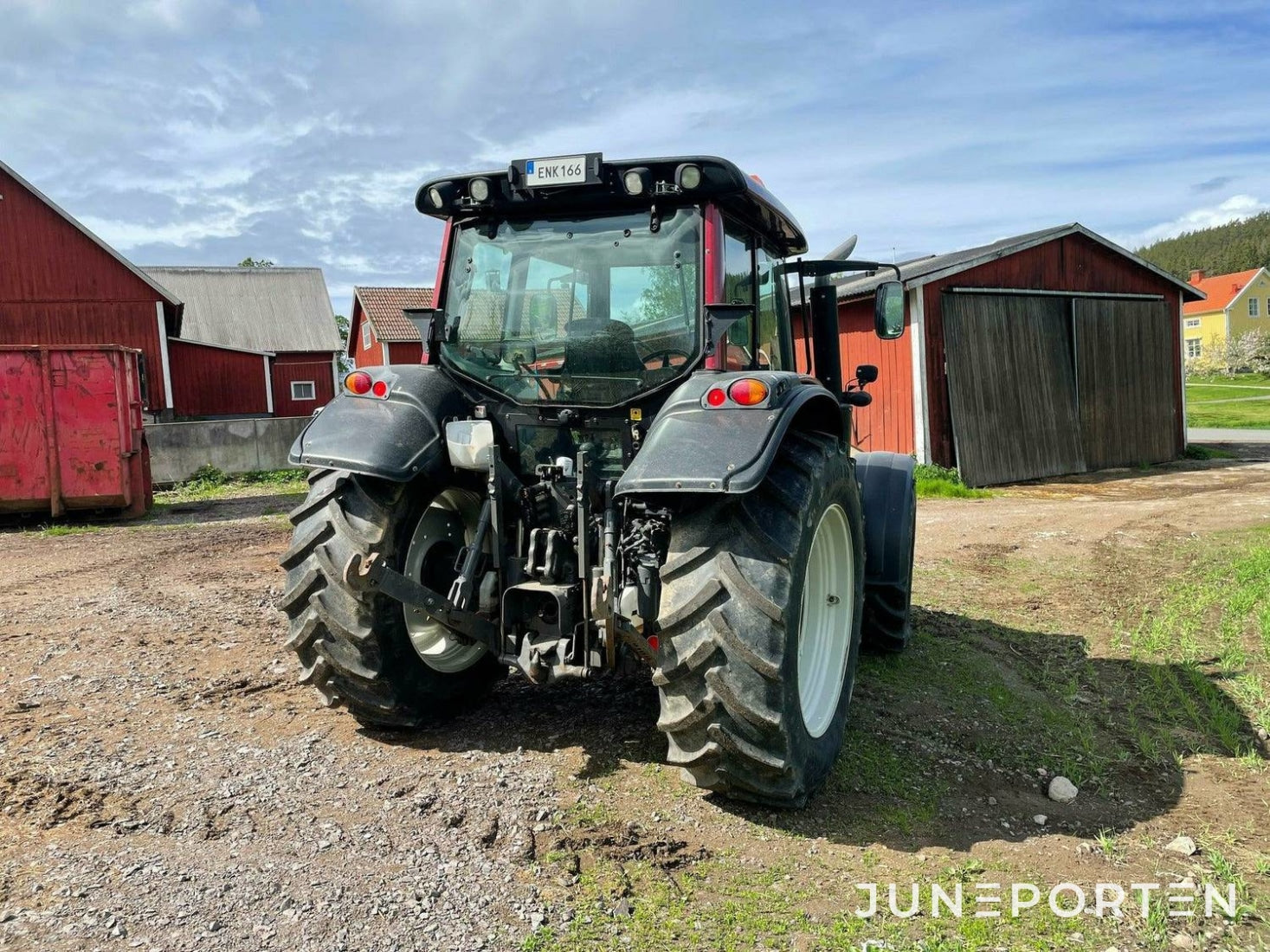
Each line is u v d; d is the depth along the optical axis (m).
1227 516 9.97
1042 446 15.54
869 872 2.69
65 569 7.57
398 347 35.53
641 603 2.88
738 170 3.24
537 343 3.53
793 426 3.38
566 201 3.51
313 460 3.30
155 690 4.20
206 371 28.55
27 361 10.48
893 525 4.48
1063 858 2.80
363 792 3.11
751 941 2.33
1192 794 3.28
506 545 3.33
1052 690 4.38
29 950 2.20
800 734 2.89
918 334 13.80
